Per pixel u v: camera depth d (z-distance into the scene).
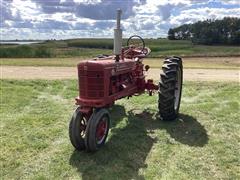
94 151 5.72
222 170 5.23
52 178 4.99
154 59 23.47
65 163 5.43
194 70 15.16
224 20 54.91
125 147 5.99
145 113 8.06
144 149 5.95
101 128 5.80
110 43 58.72
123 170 5.20
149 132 6.76
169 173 5.10
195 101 9.14
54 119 7.65
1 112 8.22
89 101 5.71
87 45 55.00
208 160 5.54
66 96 9.83
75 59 22.41
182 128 7.00
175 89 7.25
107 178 4.96
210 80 11.87
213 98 9.39
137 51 7.91
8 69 15.13
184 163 5.43
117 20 6.32
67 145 6.11
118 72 6.46
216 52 35.62
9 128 7.04
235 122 7.31
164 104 7.10
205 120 7.48
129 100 9.17
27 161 5.52
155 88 7.82
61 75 13.11
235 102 8.77
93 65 5.69
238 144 6.17
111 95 6.21
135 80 7.62
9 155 5.71
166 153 5.79
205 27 56.97
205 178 4.99
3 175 5.10
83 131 5.92
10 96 9.71
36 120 7.56
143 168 5.26
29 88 10.80
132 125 7.18
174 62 7.37
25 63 17.81
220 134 6.65
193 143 6.21
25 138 6.46
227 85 10.85
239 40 53.75
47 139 6.45
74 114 5.76
